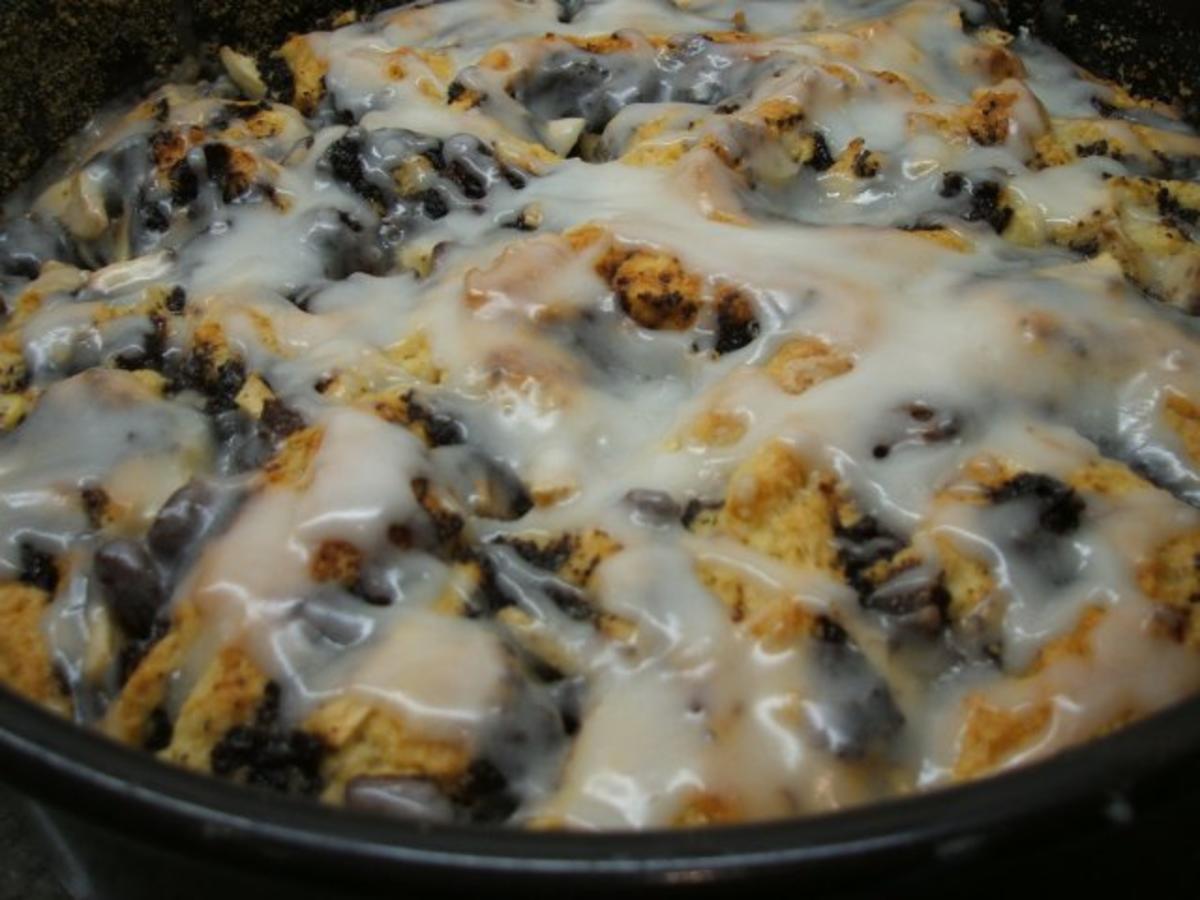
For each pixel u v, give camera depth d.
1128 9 0.42
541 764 0.27
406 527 0.28
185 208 0.36
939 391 0.30
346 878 0.22
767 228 0.34
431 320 0.32
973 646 0.28
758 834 0.22
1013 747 0.27
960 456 0.30
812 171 0.36
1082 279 0.33
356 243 0.35
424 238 0.35
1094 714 0.27
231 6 0.43
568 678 0.28
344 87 0.39
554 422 0.31
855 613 0.28
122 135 0.40
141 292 0.34
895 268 0.32
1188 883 0.26
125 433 0.31
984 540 0.29
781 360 0.31
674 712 0.27
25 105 0.40
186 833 0.23
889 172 0.36
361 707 0.27
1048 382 0.31
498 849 0.22
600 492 0.30
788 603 0.28
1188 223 0.37
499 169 0.36
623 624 0.28
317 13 0.44
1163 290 0.35
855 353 0.31
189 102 0.41
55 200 0.39
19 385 0.34
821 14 0.42
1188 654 0.28
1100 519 0.29
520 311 0.32
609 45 0.39
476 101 0.38
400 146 0.36
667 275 0.32
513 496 0.30
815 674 0.27
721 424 0.30
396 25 0.41
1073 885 0.24
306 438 0.30
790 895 0.22
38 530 0.30
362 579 0.28
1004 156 0.37
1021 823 0.22
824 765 0.26
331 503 0.28
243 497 0.29
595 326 0.32
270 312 0.33
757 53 0.39
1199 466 0.30
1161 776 0.23
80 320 0.34
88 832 0.26
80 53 0.41
